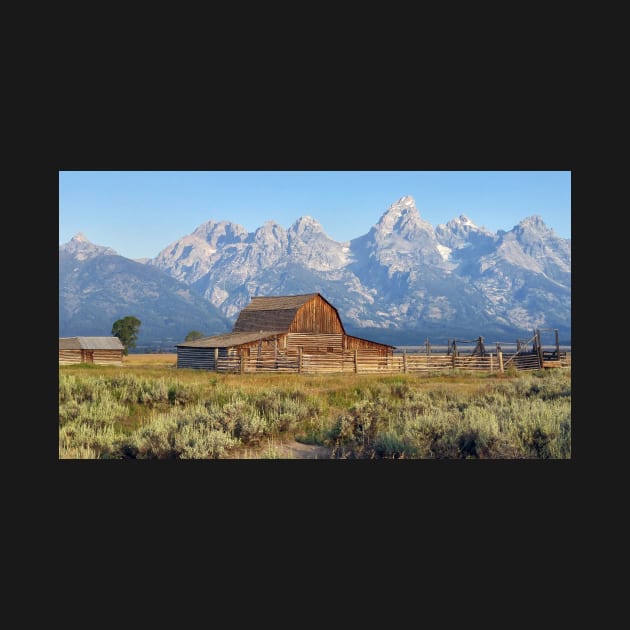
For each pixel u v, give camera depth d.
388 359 60.53
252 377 45.28
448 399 30.42
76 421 23.80
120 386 30.45
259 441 22.70
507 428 20.56
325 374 54.56
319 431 23.72
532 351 62.41
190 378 41.75
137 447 20.36
